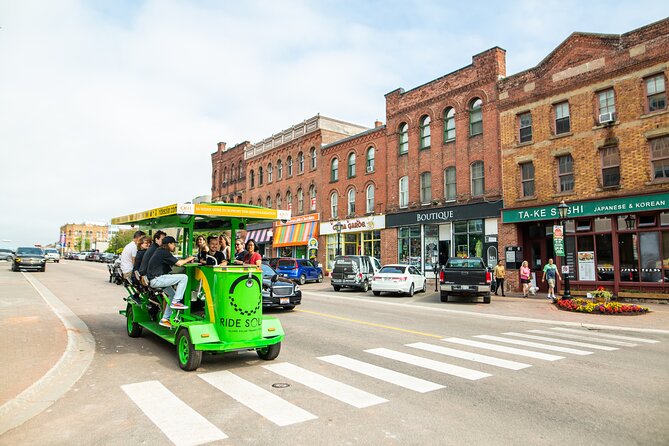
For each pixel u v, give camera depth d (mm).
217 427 4777
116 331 10680
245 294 7266
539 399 5789
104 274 33625
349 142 34094
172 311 8188
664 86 17875
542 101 21766
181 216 8398
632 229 18594
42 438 4492
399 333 10805
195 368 7105
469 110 25641
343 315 13922
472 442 4426
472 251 25016
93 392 6000
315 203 37438
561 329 12180
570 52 20766
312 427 4789
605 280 19359
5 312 12531
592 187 19656
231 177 51875
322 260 36000
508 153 23016
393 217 29609
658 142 17953
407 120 29234
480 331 11414
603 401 5723
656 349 9320
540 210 21406
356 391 6082
